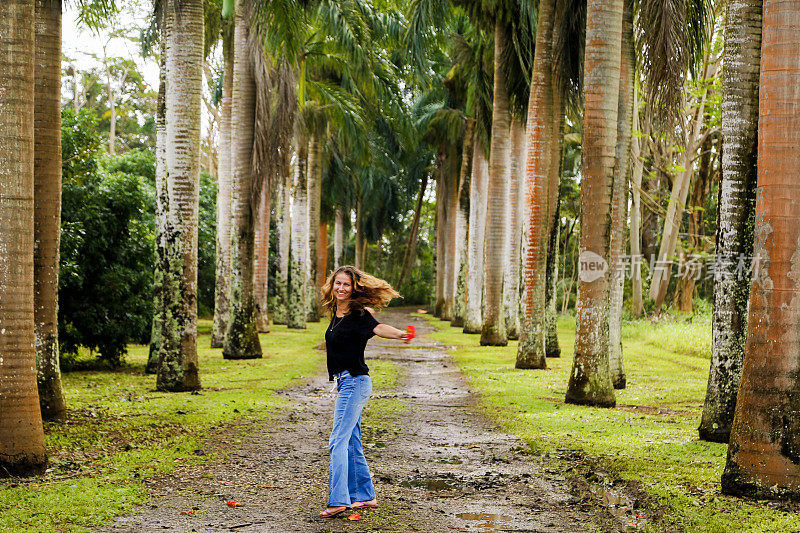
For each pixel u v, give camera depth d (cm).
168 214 1170
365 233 4906
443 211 4378
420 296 6191
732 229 771
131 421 854
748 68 756
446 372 1570
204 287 3116
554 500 565
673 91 1063
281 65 1812
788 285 536
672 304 3497
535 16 1844
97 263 1481
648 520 506
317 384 1337
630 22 1312
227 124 2062
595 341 1086
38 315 846
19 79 601
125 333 1507
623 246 1338
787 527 469
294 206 3128
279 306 3525
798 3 533
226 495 562
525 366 1603
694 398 1171
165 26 1230
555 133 1794
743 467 548
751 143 766
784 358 538
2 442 589
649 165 3072
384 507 540
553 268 1902
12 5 599
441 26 2077
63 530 461
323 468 662
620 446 748
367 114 2789
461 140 3609
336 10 1958
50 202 855
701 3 1180
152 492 562
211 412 949
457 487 604
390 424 914
